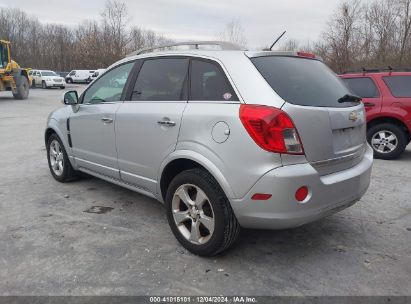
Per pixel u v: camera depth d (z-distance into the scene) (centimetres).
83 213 451
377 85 743
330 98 343
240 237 388
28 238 383
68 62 6825
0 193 521
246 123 299
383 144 749
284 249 365
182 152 342
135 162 404
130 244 372
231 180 308
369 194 526
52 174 588
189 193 353
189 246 351
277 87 310
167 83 379
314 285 306
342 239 387
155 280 311
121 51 4716
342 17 2869
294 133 297
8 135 1017
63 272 321
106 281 309
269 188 293
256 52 332
